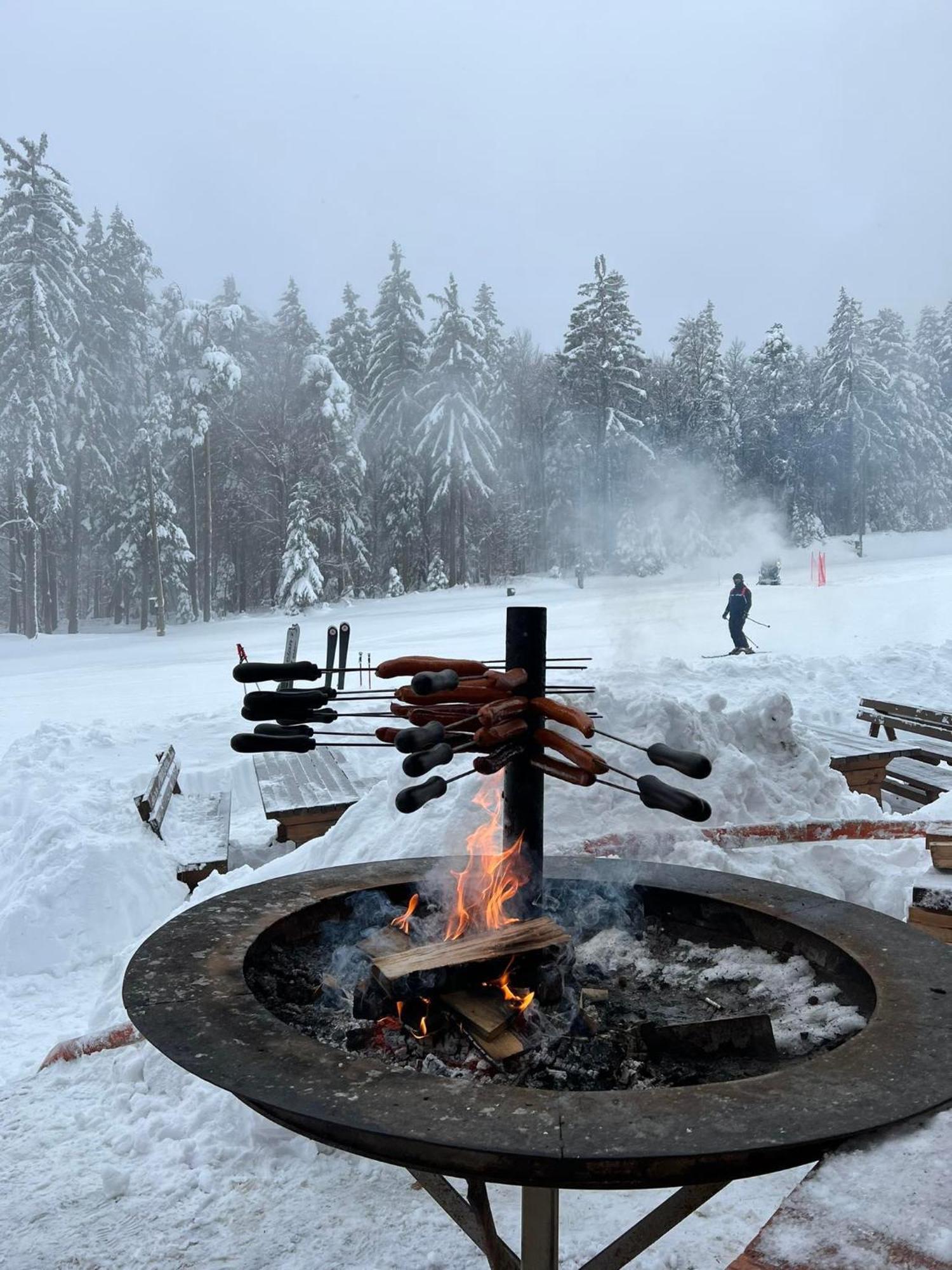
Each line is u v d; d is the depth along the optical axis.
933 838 3.77
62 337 39.16
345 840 4.25
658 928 2.47
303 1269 2.17
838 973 1.96
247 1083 1.34
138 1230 2.34
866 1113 1.27
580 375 42.66
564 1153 1.15
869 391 52.09
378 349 48.91
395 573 45.75
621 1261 1.57
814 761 4.44
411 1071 1.39
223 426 48.09
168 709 14.42
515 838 2.18
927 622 20.00
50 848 5.64
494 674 2.11
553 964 1.99
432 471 47.81
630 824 3.83
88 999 4.62
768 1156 1.20
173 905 5.48
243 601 49.91
